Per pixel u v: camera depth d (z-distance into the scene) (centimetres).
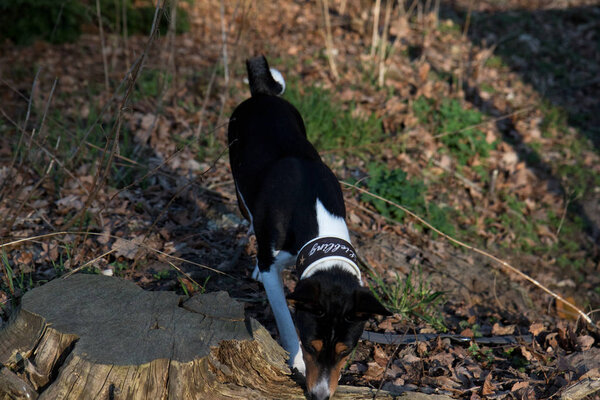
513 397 331
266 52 805
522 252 575
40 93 646
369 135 636
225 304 300
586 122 820
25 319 279
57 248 405
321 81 742
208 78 708
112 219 454
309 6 998
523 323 457
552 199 658
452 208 584
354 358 354
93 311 284
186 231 458
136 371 253
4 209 442
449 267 506
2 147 534
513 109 798
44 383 265
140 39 817
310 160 356
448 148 671
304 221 323
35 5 747
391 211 540
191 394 264
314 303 272
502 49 953
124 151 520
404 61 841
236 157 394
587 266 584
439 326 403
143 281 390
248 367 287
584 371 356
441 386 335
